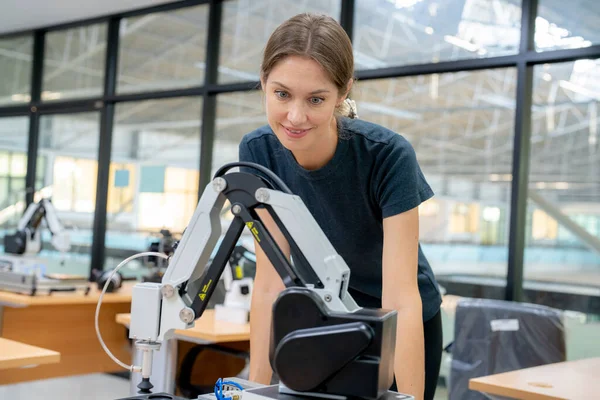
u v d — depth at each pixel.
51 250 5.46
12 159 5.91
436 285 1.53
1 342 2.10
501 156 3.47
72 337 3.83
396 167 1.23
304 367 0.87
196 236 1.01
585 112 3.27
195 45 4.78
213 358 3.28
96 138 5.32
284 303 0.90
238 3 4.60
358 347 0.84
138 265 5.00
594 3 3.25
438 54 3.71
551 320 2.43
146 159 5.04
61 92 5.57
